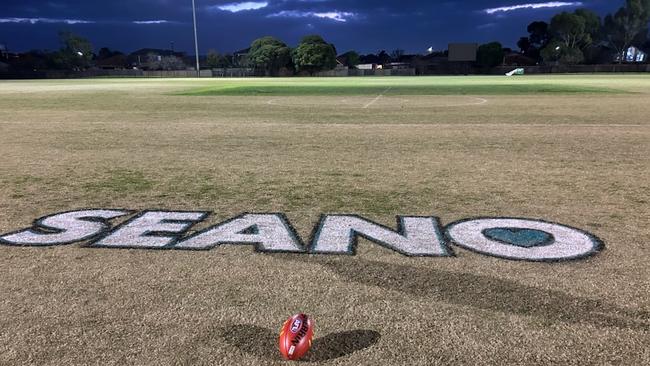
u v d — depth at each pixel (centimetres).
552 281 336
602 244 408
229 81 5684
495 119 1433
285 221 473
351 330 274
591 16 9350
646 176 672
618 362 245
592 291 321
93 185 626
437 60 10369
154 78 7681
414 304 304
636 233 435
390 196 566
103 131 1200
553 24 9188
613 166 744
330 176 677
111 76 8569
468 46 9138
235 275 349
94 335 271
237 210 511
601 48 9769
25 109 1892
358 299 311
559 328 277
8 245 410
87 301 310
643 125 1262
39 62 9450
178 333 272
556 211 505
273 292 322
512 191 589
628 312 294
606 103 2000
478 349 256
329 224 463
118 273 353
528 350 255
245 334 271
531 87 3341
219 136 1098
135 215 495
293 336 239
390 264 367
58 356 251
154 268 362
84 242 417
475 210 508
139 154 866
